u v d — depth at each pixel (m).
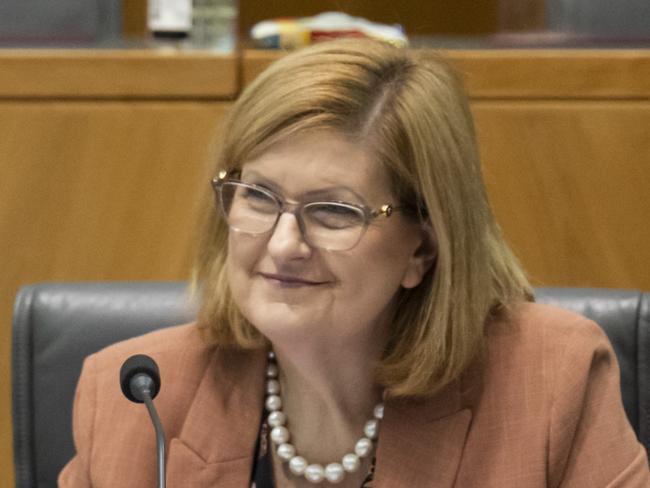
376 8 12.33
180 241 8.93
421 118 4.72
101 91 8.74
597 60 8.64
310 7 12.28
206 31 10.20
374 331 5.11
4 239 8.93
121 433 5.30
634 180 8.75
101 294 6.32
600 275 8.88
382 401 5.29
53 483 6.23
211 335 5.45
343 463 5.27
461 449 5.10
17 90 8.73
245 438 5.31
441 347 5.02
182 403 5.38
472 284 5.00
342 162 4.63
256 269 4.78
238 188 4.79
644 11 10.15
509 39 9.96
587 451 5.09
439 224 4.80
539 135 8.76
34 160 8.84
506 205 8.84
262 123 4.64
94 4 9.74
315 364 4.99
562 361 5.20
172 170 8.84
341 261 4.66
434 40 9.72
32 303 6.31
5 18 9.66
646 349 6.02
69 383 6.22
